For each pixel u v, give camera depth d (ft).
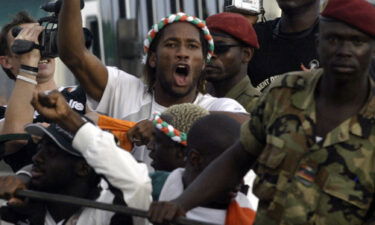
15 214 34.68
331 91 28.94
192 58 40.52
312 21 46.96
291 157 28.89
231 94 45.16
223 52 44.75
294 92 29.45
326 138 28.60
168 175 33.78
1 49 47.80
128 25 86.58
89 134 32.24
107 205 31.09
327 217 28.40
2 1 76.84
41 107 32.09
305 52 46.80
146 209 32.78
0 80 67.31
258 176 29.50
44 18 42.55
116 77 41.47
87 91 41.47
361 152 28.40
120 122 38.68
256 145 30.25
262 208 29.40
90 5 87.04
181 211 29.86
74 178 34.09
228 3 49.73
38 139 35.55
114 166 32.17
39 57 43.42
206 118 32.94
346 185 28.35
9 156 42.75
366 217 28.71
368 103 28.78
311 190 28.58
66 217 34.19
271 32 47.67
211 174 30.58
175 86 40.60
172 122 35.29
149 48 41.29
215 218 32.09
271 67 47.32
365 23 28.37
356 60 28.50
